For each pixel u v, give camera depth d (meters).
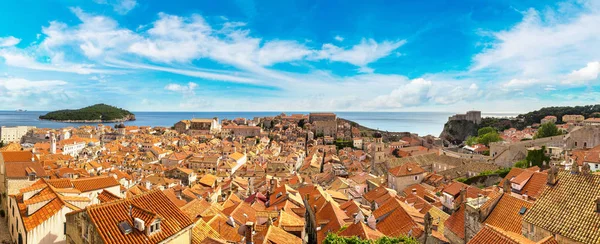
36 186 47.03
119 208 31.56
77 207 41.94
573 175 38.00
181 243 32.56
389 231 49.50
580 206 34.47
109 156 197.12
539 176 60.56
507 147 135.38
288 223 49.69
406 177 102.88
